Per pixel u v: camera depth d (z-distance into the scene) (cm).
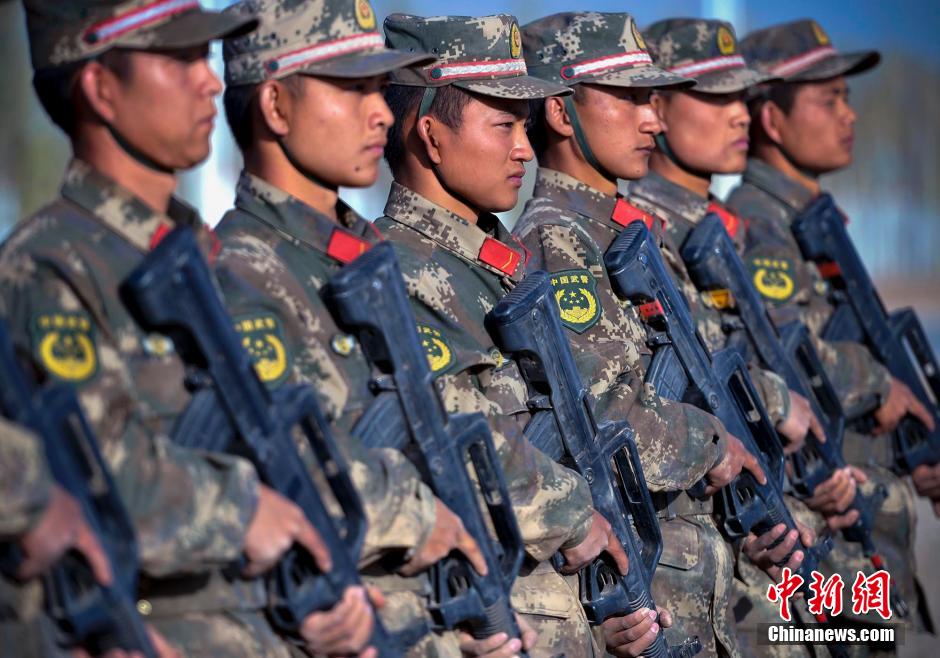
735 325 1645
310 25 1072
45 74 949
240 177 1112
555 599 1227
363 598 967
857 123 6600
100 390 866
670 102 1700
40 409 798
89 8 931
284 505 914
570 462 1262
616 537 1284
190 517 862
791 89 1939
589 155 1474
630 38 1481
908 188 6694
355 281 1036
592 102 1461
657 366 1433
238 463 891
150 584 916
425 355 1077
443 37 1261
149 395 902
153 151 949
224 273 1002
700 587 1444
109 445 858
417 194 1268
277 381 991
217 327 911
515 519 1130
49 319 861
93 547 805
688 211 1684
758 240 1859
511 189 1284
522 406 1236
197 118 956
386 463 1015
